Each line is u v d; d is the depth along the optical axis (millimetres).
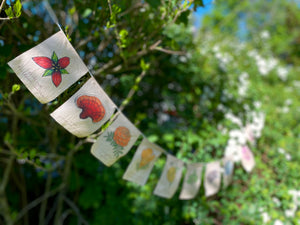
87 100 606
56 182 1437
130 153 1073
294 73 3145
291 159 1580
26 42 853
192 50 1699
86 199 1315
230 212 1363
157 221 1312
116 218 1295
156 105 1733
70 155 1188
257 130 1620
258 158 1523
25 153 901
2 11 618
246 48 2723
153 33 928
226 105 1792
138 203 1319
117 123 695
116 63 1103
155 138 1384
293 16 4602
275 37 4121
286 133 1892
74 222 1352
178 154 1373
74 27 961
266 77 2643
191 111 1684
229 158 1212
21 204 1405
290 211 1276
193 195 1042
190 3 814
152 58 1226
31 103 1222
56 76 548
